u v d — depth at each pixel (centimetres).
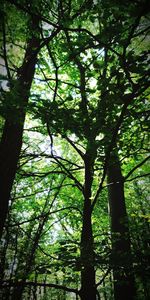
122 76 391
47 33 630
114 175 786
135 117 458
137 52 855
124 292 610
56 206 995
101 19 396
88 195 523
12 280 457
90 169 537
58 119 431
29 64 515
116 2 343
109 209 765
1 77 386
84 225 493
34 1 482
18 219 874
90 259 422
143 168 938
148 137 601
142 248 448
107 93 420
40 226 657
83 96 467
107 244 475
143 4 323
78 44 401
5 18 560
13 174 507
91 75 425
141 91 368
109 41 397
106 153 446
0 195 475
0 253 636
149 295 607
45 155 620
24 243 711
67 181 1009
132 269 430
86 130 436
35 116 424
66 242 457
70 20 420
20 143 538
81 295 434
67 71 816
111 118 435
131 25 386
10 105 403
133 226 536
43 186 979
